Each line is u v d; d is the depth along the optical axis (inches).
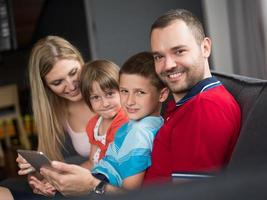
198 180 11.2
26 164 68.5
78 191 56.2
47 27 191.5
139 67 55.0
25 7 196.5
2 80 192.5
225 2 159.3
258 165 11.0
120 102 62.4
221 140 47.6
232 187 10.7
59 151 76.7
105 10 162.6
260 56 151.7
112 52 164.9
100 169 57.9
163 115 62.4
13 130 189.0
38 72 73.6
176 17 49.7
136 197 10.6
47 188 64.6
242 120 50.7
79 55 76.0
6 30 199.6
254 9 150.1
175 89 50.8
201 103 48.8
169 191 10.6
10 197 68.1
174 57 49.3
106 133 66.1
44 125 75.3
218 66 163.3
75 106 76.9
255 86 53.1
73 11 173.5
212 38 161.8
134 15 163.6
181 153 49.3
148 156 54.7
